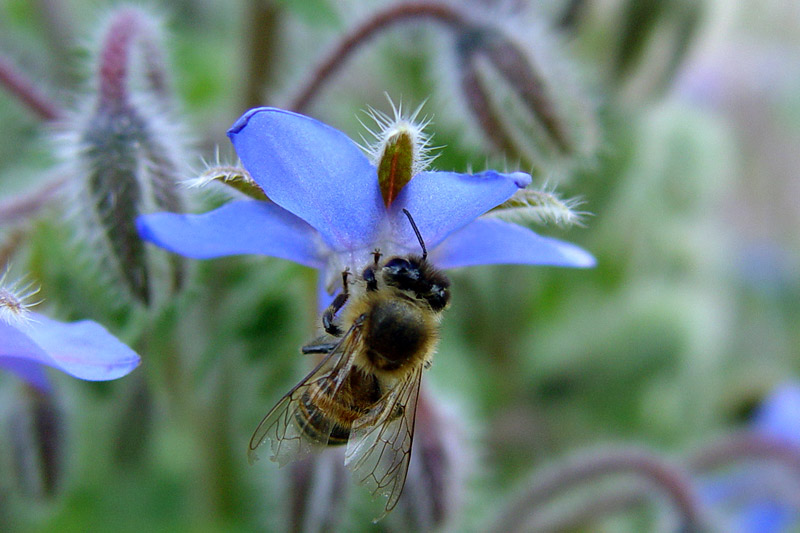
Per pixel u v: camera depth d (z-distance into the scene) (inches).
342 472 4.8
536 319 6.6
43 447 4.9
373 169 4.2
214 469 5.8
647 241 6.7
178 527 6.2
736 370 9.1
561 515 5.6
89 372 3.9
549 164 5.0
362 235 4.3
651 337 6.5
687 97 7.9
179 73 6.0
